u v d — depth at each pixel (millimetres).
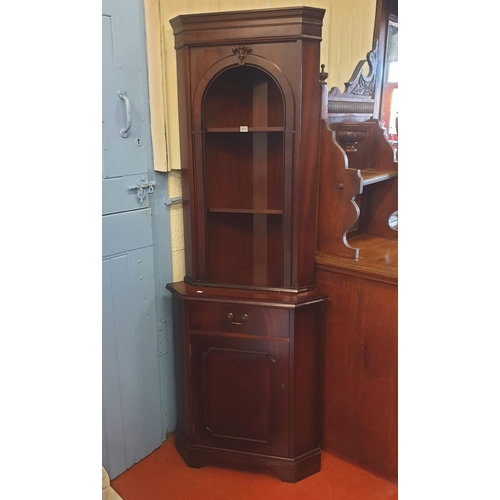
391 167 2078
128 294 1834
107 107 1645
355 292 1803
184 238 1950
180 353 1928
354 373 1876
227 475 1927
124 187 1750
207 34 1658
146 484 1873
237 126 1923
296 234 1763
